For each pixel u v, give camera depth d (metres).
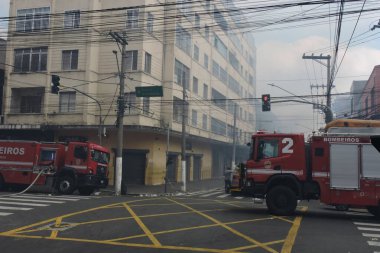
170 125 36.72
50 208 15.39
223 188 35.22
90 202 17.53
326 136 14.27
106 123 33.59
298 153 14.52
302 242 9.83
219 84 55.53
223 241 9.84
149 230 11.20
